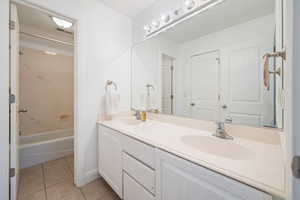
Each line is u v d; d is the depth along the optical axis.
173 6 1.43
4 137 1.11
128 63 2.02
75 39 1.51
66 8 1.40
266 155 0.71
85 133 1.58
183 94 1.39
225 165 0.62
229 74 1.07
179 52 1.41
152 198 0.93
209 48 1.18
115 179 1.33
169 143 0.90
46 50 2.58
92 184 1.58
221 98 1.12
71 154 2.31
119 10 1.84
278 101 0.77
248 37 0.97
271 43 0.87
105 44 1.74
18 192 1.41
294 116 0.28
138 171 1.04
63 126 2.83
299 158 0.28
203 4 1.16
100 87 1.70
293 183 0.28
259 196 0.48
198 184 0.67
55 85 2.71
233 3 1.04
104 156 1.53
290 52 0.29
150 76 1.76
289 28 0.29
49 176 1.71
